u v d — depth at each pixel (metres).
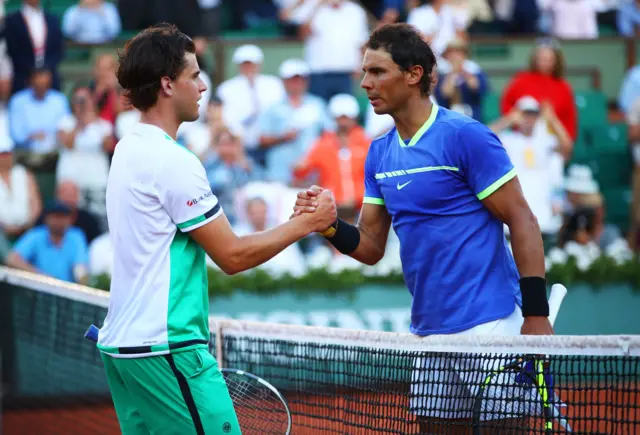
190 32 43.75
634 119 43.62
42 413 23.81
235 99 40.09
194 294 12.11
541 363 12.52
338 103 36.56
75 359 21.95
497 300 13.56
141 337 11.78
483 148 13.16
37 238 32.53
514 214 13.20
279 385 16.45
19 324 24.98
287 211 34.59
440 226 13.59
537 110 37.44
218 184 36.75
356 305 31.56
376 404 14.30
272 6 50.00
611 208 44.78
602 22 52.50
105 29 43.81
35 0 40.31
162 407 11.99
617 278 32.97
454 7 46.28
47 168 38.41
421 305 13.97
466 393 13.32
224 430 11.96
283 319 31.05
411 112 13.66
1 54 40.06
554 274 32.62
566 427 12.51
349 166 36.38
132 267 11.96
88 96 37.53
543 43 41.38
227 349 16.66
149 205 11.87
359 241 14.64
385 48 13.46
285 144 39.09
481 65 46.88
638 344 11.58
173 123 12.38
